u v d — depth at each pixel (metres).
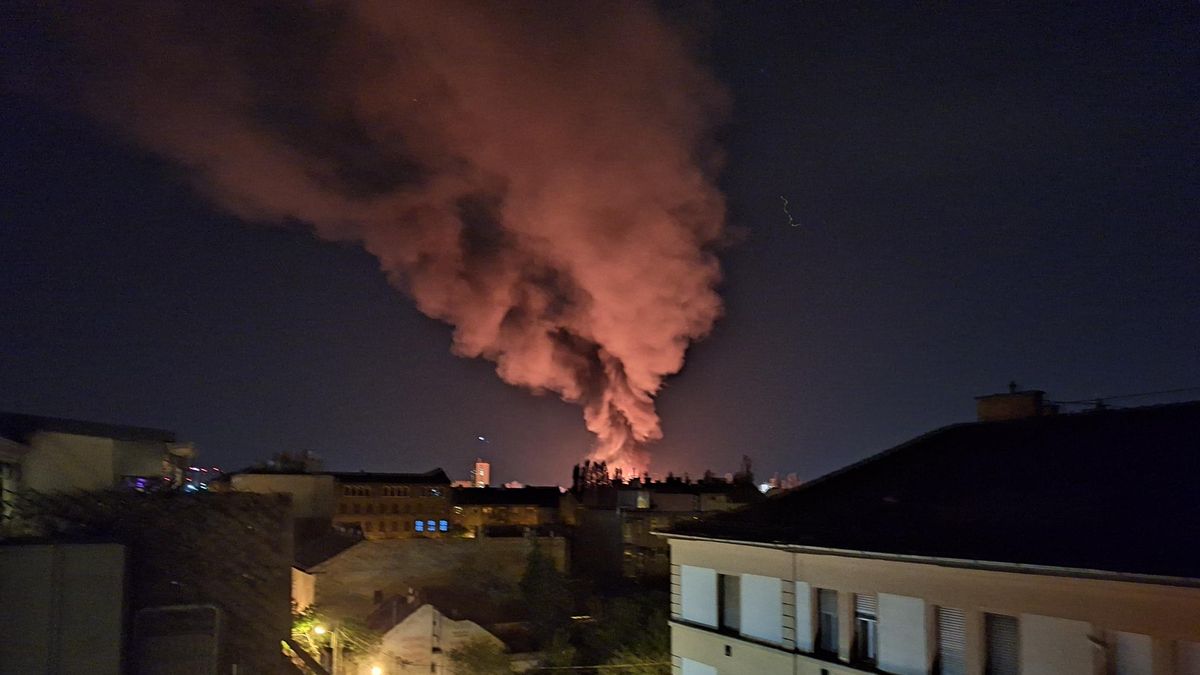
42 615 13.91
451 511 83.44
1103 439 17.06
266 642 17.81
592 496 83.00
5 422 18.20
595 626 43.41
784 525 18.94
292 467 73.00
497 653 40.50
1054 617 12.66
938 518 15.83
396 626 40.84
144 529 17.20
